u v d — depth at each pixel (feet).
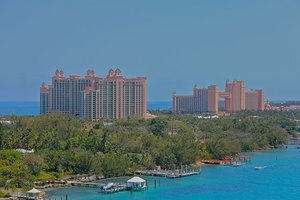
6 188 638.12
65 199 618.85
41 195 629.51
